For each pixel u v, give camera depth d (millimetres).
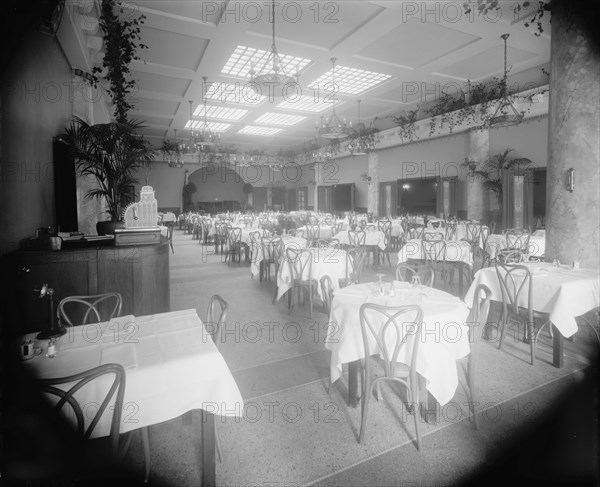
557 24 4574
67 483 1600
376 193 15773
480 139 11250
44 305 3480
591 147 4320
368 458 2229
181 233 17188
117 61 5844
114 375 1776
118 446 1770
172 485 2031
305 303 5547
